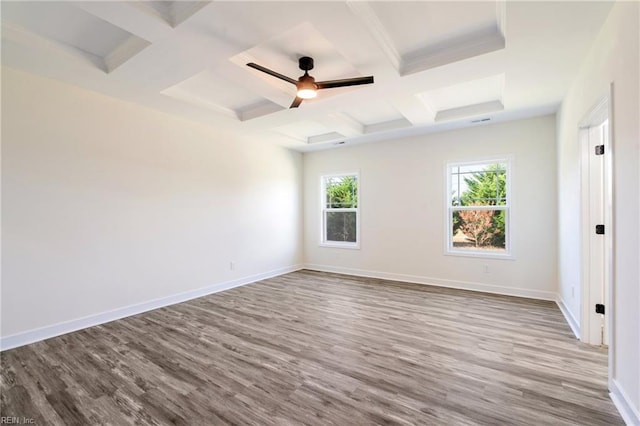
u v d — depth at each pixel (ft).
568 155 10.50
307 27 7.50
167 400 6.48
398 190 17.33
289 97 11.08
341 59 9.05
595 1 5.95
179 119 13.58
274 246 18.85
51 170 9.77
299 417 5.92
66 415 6.05
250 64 8.06
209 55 8.08
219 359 8.25
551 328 10.15
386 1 6.51
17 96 9.07
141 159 12.19
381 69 8.81
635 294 5.33
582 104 8.55
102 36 7.95
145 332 10.13
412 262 16.96
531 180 13.71
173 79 9.53
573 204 9.95
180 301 13.53
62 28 7.55
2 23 7.10
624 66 5.62
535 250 13.69
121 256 11.56
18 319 9.12
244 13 6.37
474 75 9.21
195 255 14.25
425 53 8.64
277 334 9.91
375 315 11.62
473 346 8.88
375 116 14.76
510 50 7.78
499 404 6.23
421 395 6.57
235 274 16.22
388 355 8.39
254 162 17.51
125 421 5.86
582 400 6.30
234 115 13.62
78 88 10.36
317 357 8.32
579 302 9.32
